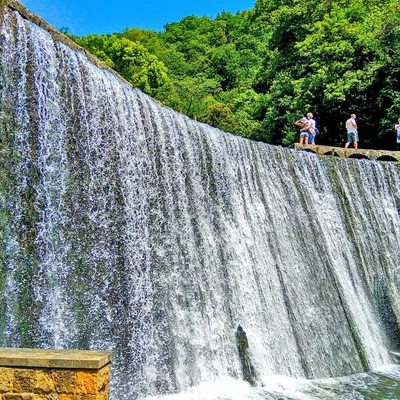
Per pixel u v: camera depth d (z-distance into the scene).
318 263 14.62
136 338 9.76
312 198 15.72
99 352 4.94
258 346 11.77
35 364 4.60
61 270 8.86
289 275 13.71
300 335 12.85
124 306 9.77
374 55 25.75
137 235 10.55
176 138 12.37
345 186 16.78
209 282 11.74
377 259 16.39
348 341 13.61
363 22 28.22
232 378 10.95
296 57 31.61
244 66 62.03
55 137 9.27
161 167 11.70
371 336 14.45
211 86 55.25
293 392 10.41
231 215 13.11
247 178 14.09
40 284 8.45
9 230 8.20
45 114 9.13
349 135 19.80
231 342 11.41
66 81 9.76
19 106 8.68
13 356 4.65
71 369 4.59
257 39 65.06
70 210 9.27
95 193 9.85
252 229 13.48
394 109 23.62
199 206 12.36
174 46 74.81
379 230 16.88
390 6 25.91
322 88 26.84
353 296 14.89
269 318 12.55
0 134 8.30
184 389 10.02
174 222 11.55
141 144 11.32
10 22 8.82
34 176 8.73
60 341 8.48
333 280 14.64
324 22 27.48
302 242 14.65
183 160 12.38
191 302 11.12
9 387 4.58
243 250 12.92
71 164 9.48
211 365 10.80
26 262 8.32
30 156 8.73
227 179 13.39
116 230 10.09
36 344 8.12
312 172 16.19
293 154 15.89
